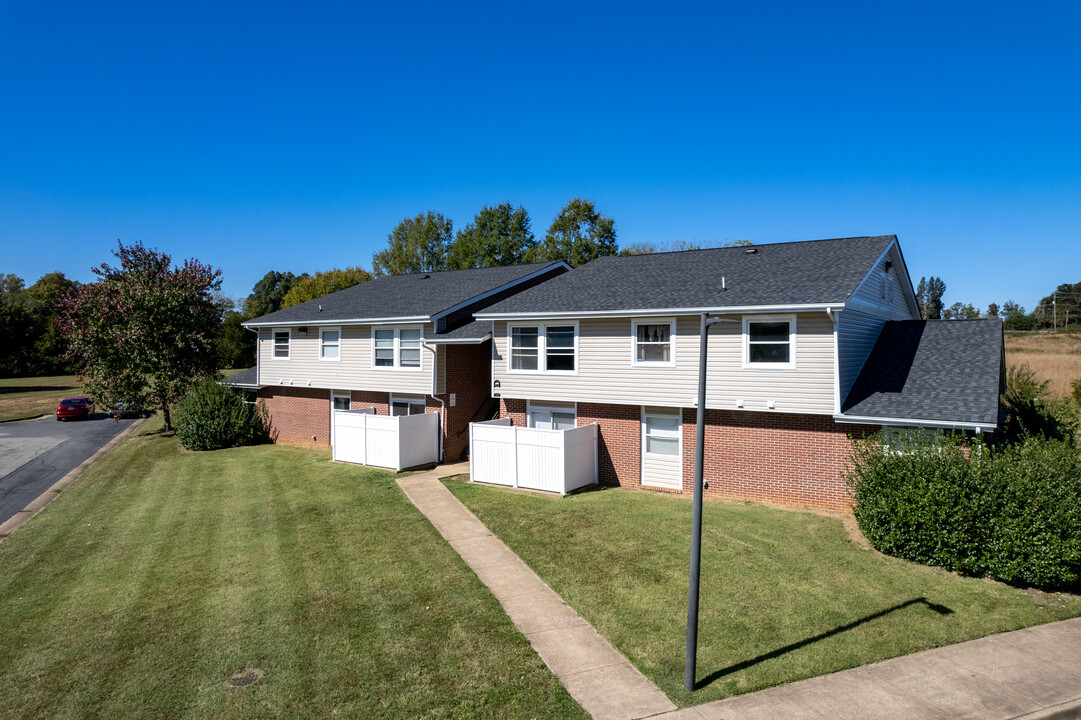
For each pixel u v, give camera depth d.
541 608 10.71
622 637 9.67
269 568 12.88
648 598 11.05
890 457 13.44
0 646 9.86
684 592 11.29
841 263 18.00
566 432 18.50
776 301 16.08
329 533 15.08
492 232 57.97
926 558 12.39
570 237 52.94
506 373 21.38
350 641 9.64
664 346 18.38
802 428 16.58
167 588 12.02
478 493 18.62
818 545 13.53
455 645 9.46
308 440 28.44
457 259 59.56
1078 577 11.16
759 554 13.08
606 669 8.77
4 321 76.88
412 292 27.81
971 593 11.12
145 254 34.41
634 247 64.81
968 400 14.69
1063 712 7.68
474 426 20.25
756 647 9.34
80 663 9.23
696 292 18.28
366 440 23.05
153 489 20.72
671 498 17.91
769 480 17.12
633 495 18.34
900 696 8.02
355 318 24.97
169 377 33.34
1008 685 8.26
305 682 8.52
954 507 11.96
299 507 17.55
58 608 11.27
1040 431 15.70
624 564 12.66
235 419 29.03
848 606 10.65
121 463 25.73
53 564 13.65
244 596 11.48
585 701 8.01
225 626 10.28
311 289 75.31
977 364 16.20
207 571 12.84
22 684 8.70
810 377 16.02
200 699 8.18
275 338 29.20
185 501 18.88
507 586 11.66
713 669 8.76
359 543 14.27
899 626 9.92
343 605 10.95
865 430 15.72
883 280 19.81
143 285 33.28
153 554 14.07
